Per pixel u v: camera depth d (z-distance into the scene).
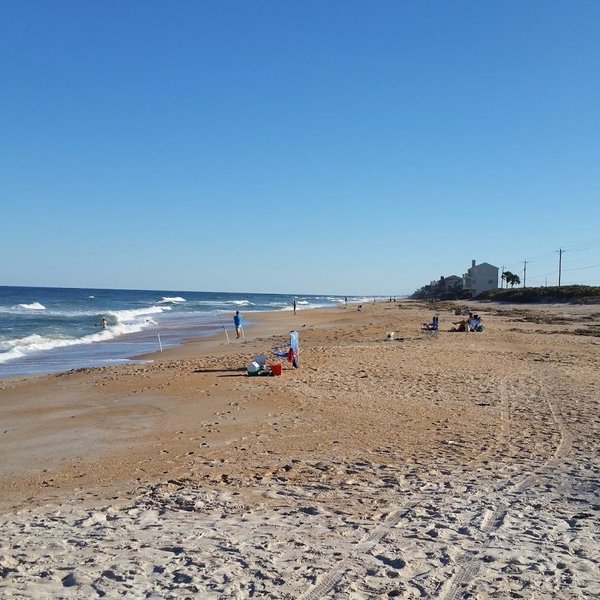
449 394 13.89
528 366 18.45
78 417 12.26
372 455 9.07
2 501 7.43
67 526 6.20
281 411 12.16
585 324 38.97
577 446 9.53
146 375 17.05
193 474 8.26
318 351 21.67
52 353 27.03
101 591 4.49
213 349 27.11
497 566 4.99
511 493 7.18
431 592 4.50
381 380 15.63
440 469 8.30
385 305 88.38
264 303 115.44
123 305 86.88
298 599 4.38
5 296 109.69
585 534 5.78
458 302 92.19
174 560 5.12
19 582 4.67
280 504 6.87
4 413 12.99
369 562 5.07
